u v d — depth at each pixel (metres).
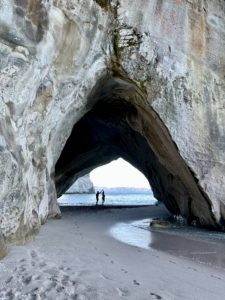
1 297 3.73
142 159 19.97
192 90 12.15
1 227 5.52
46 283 4.25
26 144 7.01
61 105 9.83
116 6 11.09
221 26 12.95
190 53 12.27
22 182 6.32
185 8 12.37
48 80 8.32
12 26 6.35
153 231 11.98
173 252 8.09
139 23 11.52
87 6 9.84
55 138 10.62
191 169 11.95
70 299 3.83
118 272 5.35
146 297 4.21
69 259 5.88
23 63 6.56
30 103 7.24
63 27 8.68
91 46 10.35
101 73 11.50
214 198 12.05
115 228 12.38
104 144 23.66
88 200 46.62
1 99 5.86
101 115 17.91
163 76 11.82
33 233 7.75
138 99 12.93
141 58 11.55
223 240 10.24
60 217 13.70
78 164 24.31
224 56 12.82
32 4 7.07
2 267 4.79
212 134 12.21
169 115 11.85
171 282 5.15
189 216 14.42
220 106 12.44
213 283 5.37
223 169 12.19
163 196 17.92
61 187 24.56
